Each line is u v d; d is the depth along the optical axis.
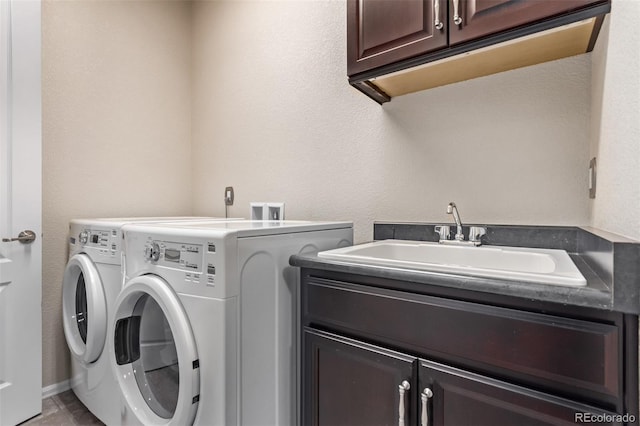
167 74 2.47
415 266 0.91
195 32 2.58
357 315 1.00
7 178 1.61
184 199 2.58
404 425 0.88
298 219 1.96
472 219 1.41
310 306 1.12
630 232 0.68
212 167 2.46
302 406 1.14
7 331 1.59
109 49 2.16
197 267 1.06
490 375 0.78
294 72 1.99
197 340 1.05
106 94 2.15
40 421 1.64
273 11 2.10
